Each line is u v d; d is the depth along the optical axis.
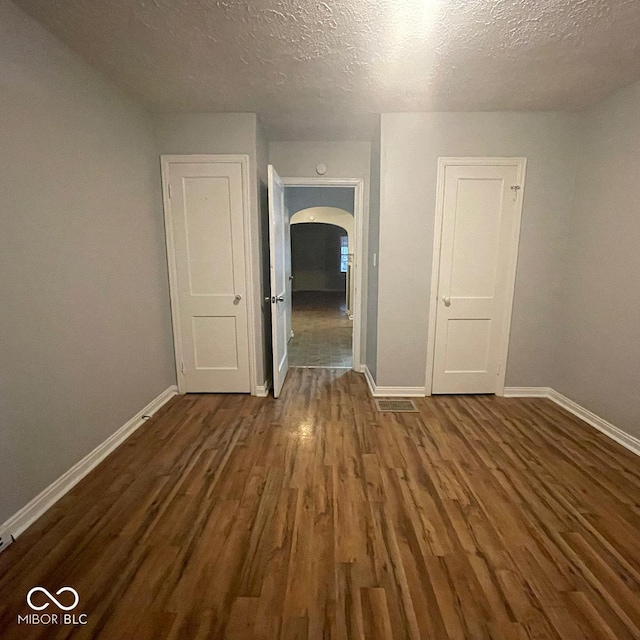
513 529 1.72
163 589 1.40
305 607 1.33
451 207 3.03
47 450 1.87
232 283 3.19
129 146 2.61
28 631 1.25
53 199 1.90
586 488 2.02
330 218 7.14
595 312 2.74
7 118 1.62
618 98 2.50
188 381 3.35
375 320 3.35
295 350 5.00
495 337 3.24
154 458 2.31
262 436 2.59
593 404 2.77
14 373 1.68
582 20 1.69
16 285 1.68
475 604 1.35
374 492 1.98
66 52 1.96
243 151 2.98
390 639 1.22
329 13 1.65
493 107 2.79
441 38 1.84
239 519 1.78
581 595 1.38
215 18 1.70
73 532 1.69
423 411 3.01
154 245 2.99
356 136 3.47
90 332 2.21
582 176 2.88
